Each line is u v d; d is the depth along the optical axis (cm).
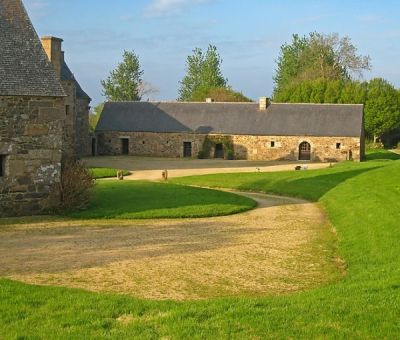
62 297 888
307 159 5031
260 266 1195
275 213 2003
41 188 1845
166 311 827
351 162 4228
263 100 5347
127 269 1140
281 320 768
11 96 1767
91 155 5384
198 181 3052
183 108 5553
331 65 7844
